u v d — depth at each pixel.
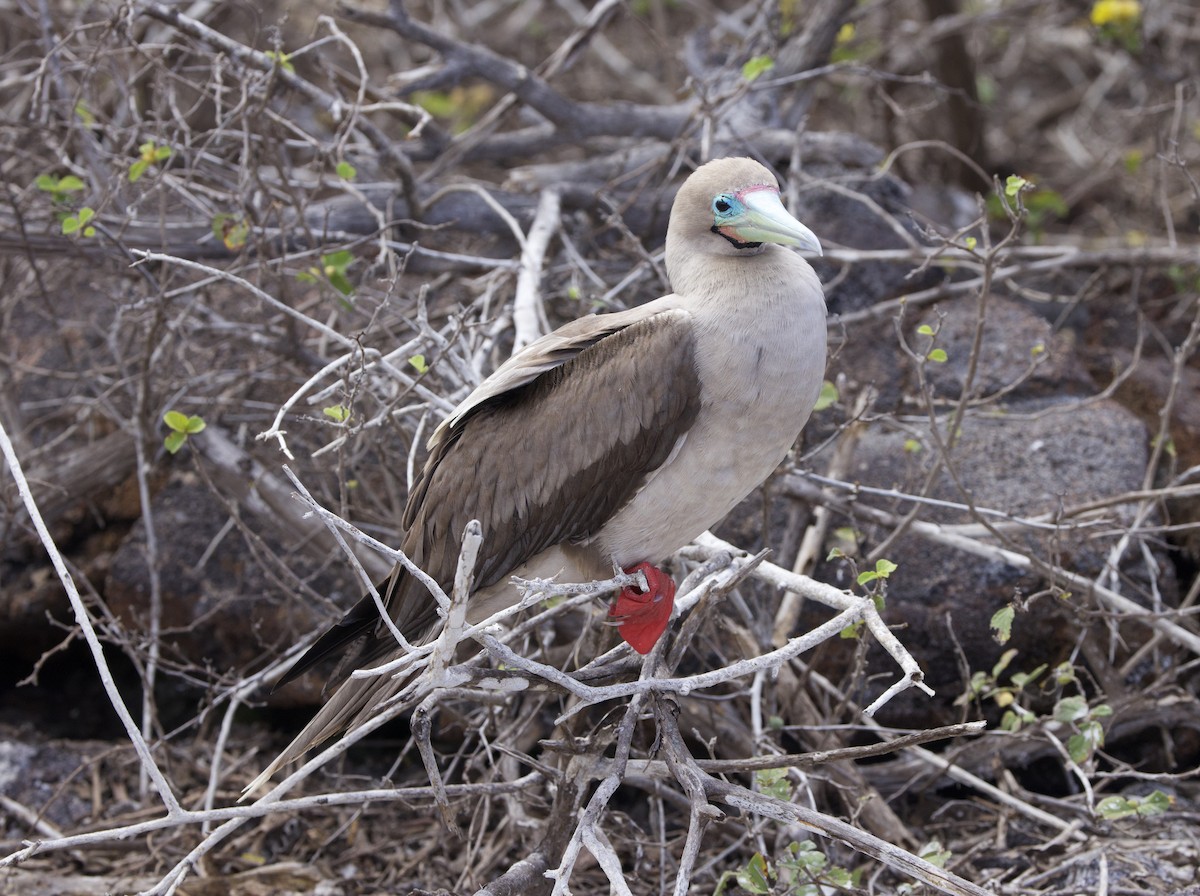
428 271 12.33
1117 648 10.55
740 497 8.02
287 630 11.27
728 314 7.48
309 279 10.21
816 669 10.57
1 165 13.19
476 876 9.23
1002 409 11.95
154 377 11.80
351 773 11.08
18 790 10.65
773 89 14.34
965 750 9.62
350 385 8.81
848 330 12.80
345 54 19.70
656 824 9.49
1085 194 17.91
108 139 12.23
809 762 6.85
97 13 13.55
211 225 10.89
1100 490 11.10
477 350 10.57
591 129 13.70
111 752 10.17
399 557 6.18
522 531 8.09
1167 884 8.70
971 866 9.30
